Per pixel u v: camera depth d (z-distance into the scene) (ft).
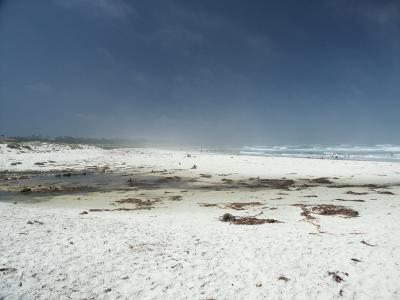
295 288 27.81
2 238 36.73
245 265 32.07
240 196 75.97
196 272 30.42
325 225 46.78
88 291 26.50
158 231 43.32
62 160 159.94
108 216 53.72
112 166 142.51
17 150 173.17
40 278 27.99
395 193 76.79
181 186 92.22
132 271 30.27
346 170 117.60
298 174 111.75
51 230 41.45
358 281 29.01
